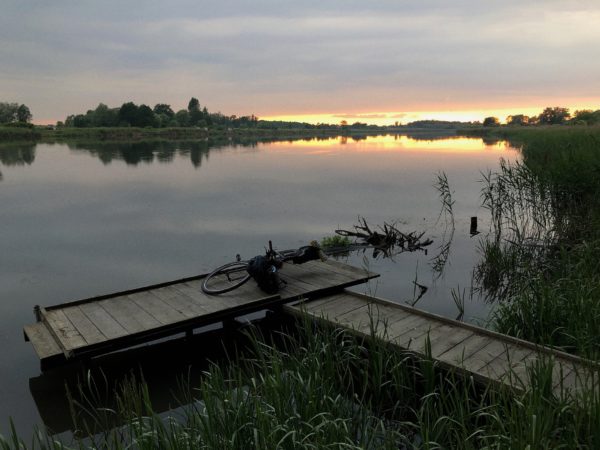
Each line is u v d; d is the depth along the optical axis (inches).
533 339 217.2
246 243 481.4
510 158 1283.2
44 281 377.4
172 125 4958.2
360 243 487.2
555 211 453.1
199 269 402.3
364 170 1117.7
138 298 281.9
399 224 565.6
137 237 512.1
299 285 303.9
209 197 756.6
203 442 144.9
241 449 142.1
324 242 474.6
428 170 1089.4
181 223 576.1
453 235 515.5
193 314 255.6
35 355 254.5
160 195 780.6
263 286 289.0
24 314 312.5
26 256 445.7
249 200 725.9
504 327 244.2
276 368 166.6
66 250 465.1
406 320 247.0
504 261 389.4
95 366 243.4
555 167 482.9
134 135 3890.3
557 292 265.7
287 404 158.9
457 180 917.8
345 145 2472.9
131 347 264.8
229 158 1524.4
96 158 1571.1
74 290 357.1
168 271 398.3
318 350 200.7
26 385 223.9
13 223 586.6
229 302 273.4
